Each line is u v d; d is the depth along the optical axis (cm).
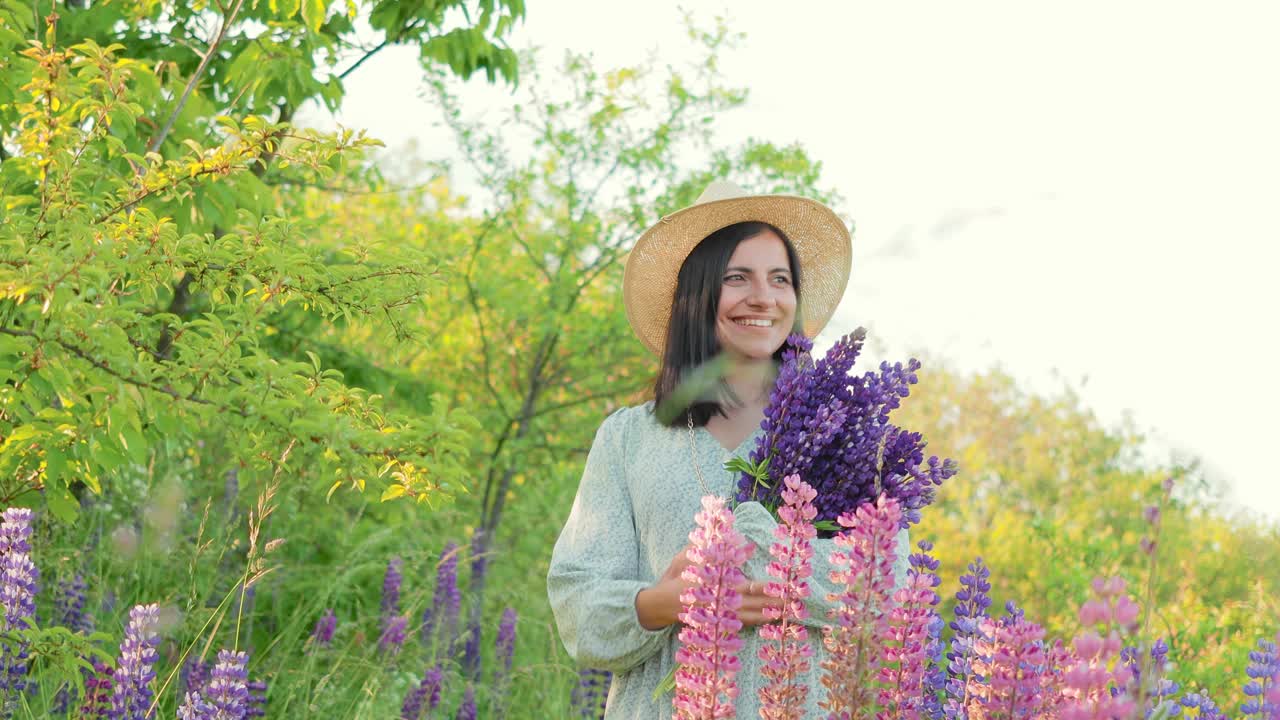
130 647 291
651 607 215
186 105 434
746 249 250
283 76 436
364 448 307
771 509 212
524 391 709
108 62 321
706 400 238
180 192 337
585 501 243
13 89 355
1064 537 588
